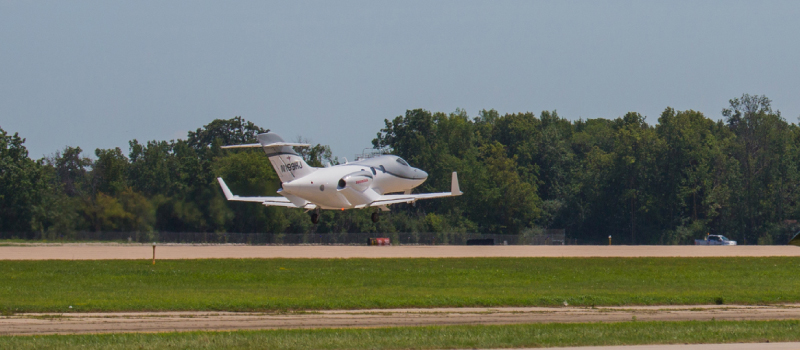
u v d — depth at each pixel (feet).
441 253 636.89
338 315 265.75
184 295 323.16
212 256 574.97
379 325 243.40
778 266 518.37
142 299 303.89
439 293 336.90
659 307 296.51
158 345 195.00
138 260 518.37
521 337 209.67
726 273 460.55
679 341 204.85
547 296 321.11
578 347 197.26
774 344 199.93
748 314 276.62
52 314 261.44
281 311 274.98
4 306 273.95
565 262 538.88
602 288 369.30
